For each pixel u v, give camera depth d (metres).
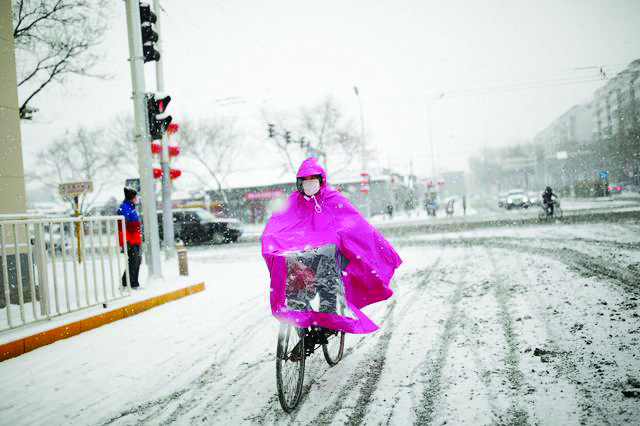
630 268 6.72
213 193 45.31
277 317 3.13
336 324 3.10
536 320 4.54
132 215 7.35
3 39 7.04
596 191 39.62
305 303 3.21
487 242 12.41
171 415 3.15
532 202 35.16
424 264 9.22
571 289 5.71
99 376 3.96
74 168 30.36
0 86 6.93
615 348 3.55
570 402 2.79
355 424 2.82
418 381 3.37
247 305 6.68
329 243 3.22
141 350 4.65
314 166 3.49
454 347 4.03
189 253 16.91
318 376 3.68
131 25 7.78
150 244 7.91
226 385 3.64
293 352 3.15
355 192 44.34
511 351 3.76
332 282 3.21
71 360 4.39
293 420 2.94
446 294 6.25
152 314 6.27
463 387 3.18
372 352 4.14
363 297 3.51
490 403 2.89
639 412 2.59
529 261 8.39
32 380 3.91
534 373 3.27
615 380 3.00
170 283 7.97
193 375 3.90
